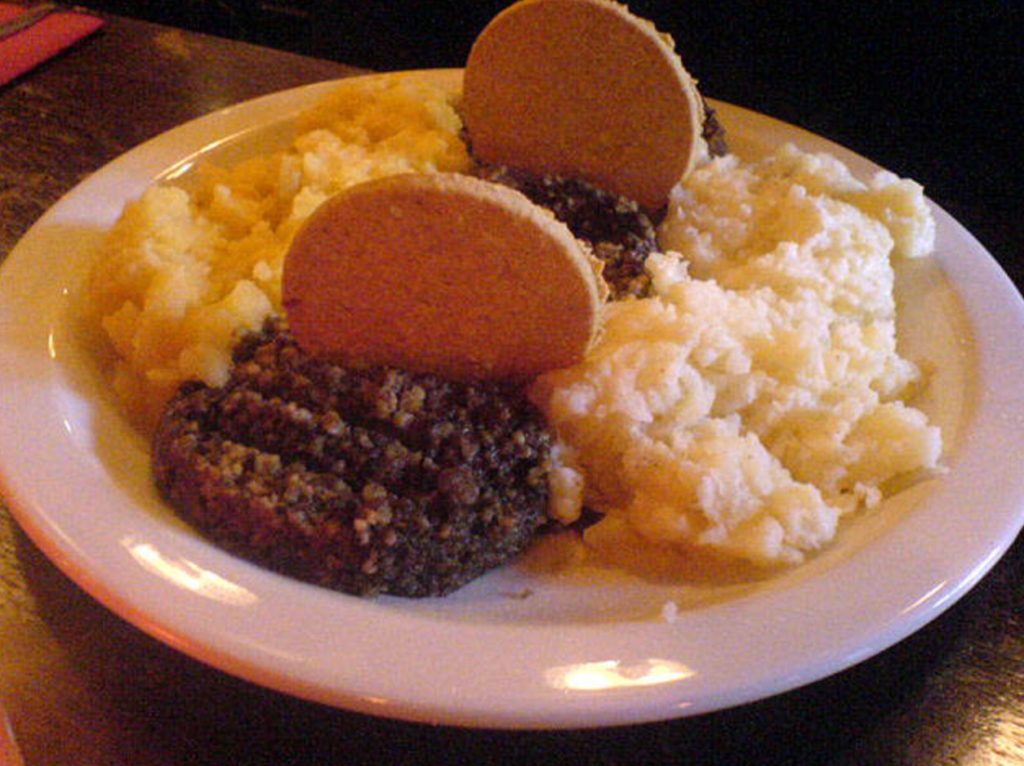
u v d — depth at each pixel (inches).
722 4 21.6
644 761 6.9
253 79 15.4
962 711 7.3
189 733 6.9
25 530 7.4
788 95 20.1
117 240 9.6
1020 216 14.3
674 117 10.8
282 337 8.8
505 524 8.1
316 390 8.2
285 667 6.5
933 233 11.2
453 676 6.6
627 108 10.9
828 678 7.5
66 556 7.1
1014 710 7.4
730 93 20.2
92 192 11.1
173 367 8.9
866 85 20.2
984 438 8.7
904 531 7.8
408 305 8.4
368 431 8.1
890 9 20.4
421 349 8.6
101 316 9.5
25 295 9.5
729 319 9.3
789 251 10.2
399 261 8.2
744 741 7.1
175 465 7.9
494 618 7.8
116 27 16.4
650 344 8.9
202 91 15.0
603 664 6.7
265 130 12.9
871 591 7.3
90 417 8.6
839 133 18.9
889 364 9.7
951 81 20.1
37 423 8.1
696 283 9.5
